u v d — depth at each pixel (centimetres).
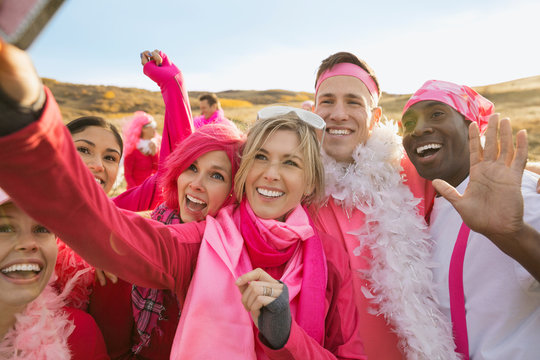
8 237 123
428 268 206
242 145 182
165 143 259
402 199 221
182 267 148
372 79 244
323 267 163
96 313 166
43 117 70
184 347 135
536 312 167
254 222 167
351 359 157
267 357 145
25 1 51
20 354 133
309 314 148
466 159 210
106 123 215
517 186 143
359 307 205
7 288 125
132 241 118
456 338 184
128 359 170
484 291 178
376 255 211
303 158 171
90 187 93
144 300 164
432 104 206
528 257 146
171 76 259
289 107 180
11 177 74
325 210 221
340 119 231
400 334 197
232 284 147
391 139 237
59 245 165
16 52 56
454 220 201
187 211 182
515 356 164
